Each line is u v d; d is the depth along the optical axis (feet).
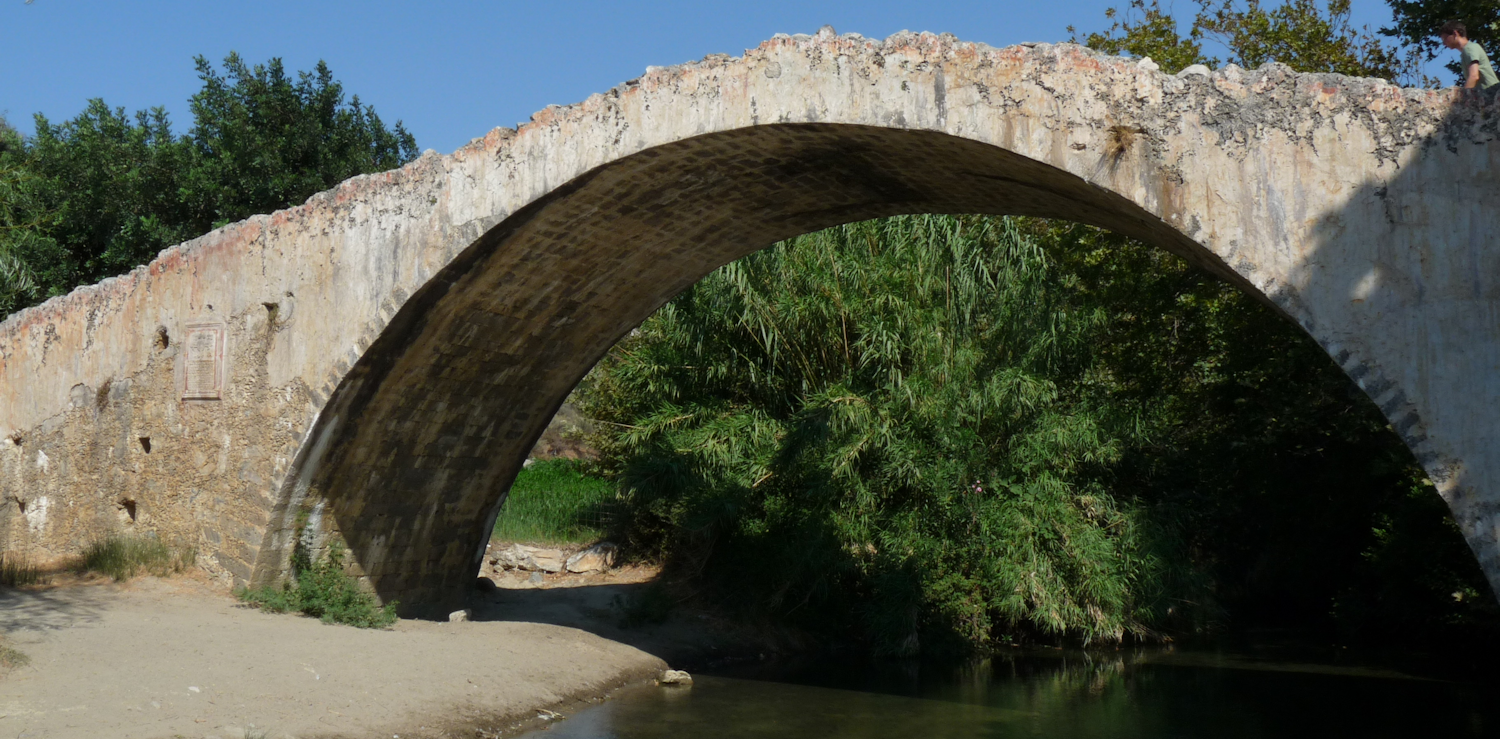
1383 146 23.07
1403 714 34.76
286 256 38.42
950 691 39.01
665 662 42.57
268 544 38.29
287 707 26.45
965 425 49.39
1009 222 50.26
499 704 31.04
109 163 71.56
